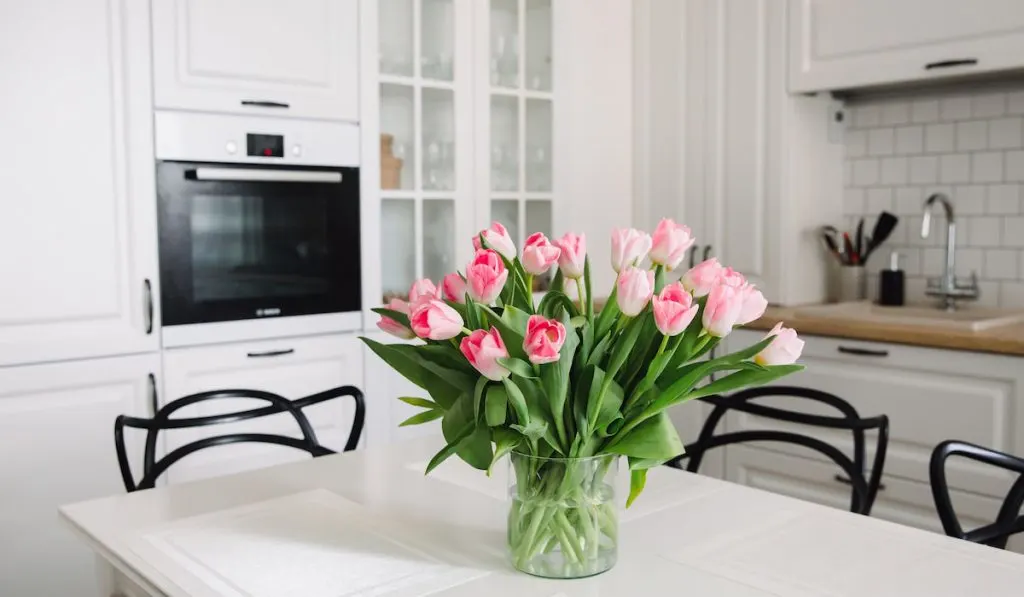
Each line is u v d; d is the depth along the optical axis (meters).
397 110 2.96
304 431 1.89
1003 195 2.92
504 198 3.23
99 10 2.38
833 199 3.30
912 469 2.64
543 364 1.09
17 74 2.27
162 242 2.50
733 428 3.07
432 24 3.04
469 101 3.12
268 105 2.65
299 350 2.76
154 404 2.50
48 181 2.32
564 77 3.37
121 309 2.45
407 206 3.01
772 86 3.16
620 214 3.61
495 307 1.18
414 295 1.22
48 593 2.38
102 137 2.40
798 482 2.92
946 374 2.55
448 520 1.39
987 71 2.64
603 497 1.17
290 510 1.43
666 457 1.11
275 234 2.71
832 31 2.99
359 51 2.83
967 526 2.54
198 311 2.57
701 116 3.38
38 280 2.32
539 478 1.15
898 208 3.18
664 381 1.14
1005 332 2.50
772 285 3.21
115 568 1.36
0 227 2.26
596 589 1.13
